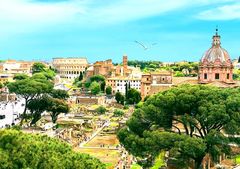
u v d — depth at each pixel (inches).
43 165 2260.1
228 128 3843.5
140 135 4106.8
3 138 2381.9
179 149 3767.2
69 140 6737.2
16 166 2231.8
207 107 3809.1
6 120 7332.7
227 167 4633.4
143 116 4062.5
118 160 5418.3
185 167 4156.0
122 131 4266.7
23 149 2310.5
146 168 4517.7
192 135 4119.1
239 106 3848.4
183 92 3988.7
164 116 4023.1
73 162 2372.0
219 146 3924.7
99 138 7249.0
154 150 3794.3
